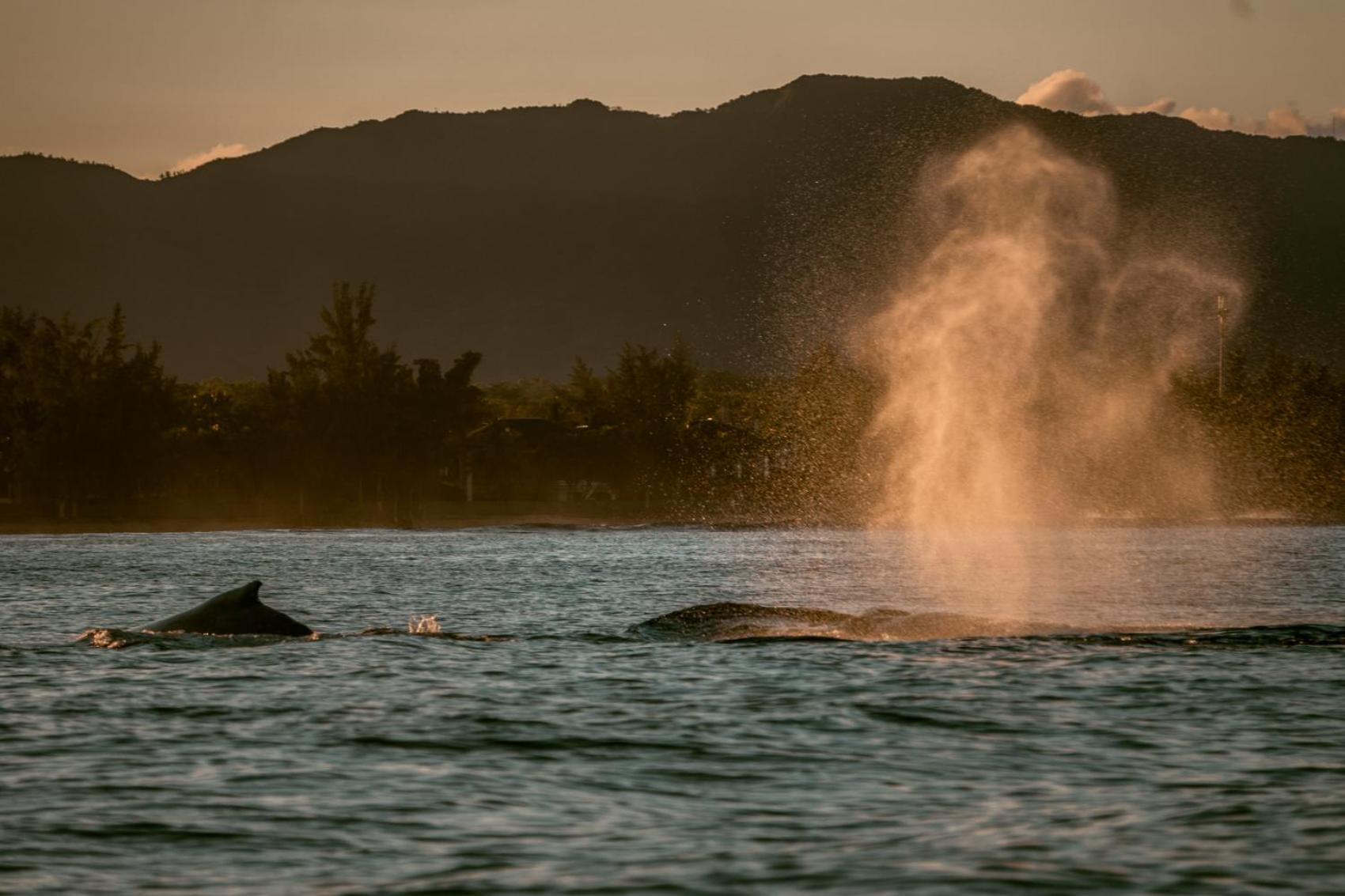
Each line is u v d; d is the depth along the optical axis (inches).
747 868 1700.3
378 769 2233.0
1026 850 1768.0
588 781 2155.5
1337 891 1604.3
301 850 1786.4
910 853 1756.9
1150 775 2183.8
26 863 1738.4
